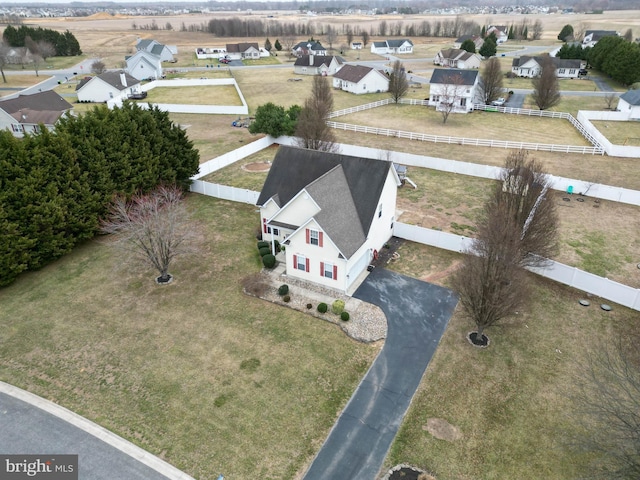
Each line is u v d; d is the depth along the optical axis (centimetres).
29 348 2417
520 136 6069
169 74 11069
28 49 11806
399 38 18225
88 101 8206
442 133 6259
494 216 2445
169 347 2420
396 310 2691
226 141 5925
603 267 3053
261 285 2927
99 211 3412
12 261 2853
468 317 2612
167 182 3988
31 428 1952
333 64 10712
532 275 3016
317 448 1870
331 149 4912
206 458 1827
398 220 3731
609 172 4666
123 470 1775
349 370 2264
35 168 2994
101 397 2117
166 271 3084
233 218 3841
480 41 14088
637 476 1596
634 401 1717
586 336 2461
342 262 2742
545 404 2052
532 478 1736
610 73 9081
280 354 2364
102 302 2794
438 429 1945
